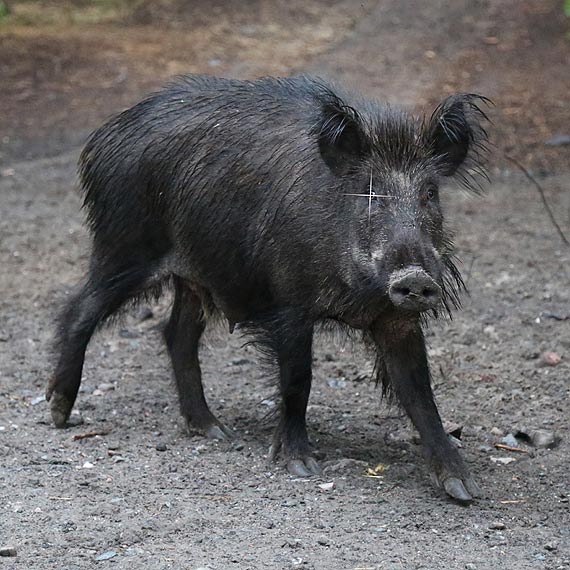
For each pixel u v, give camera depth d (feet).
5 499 40.70
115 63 113.60
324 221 41.81
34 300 67.31
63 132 100.53
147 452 46.34
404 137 41.45
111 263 48.80
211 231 45.57
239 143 45.44
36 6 131.23
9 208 84.89
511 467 45.24
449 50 115.85
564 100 100.99
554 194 85.30
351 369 57.00
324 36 122.72
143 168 47.44
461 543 37.52
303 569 34.88
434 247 40.63
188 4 132.67
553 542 37.60
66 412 49.06
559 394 53.26
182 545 36.83
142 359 58.85
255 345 46.32
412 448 47.21
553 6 124.16
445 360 57.47
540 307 64.54
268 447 47.16
